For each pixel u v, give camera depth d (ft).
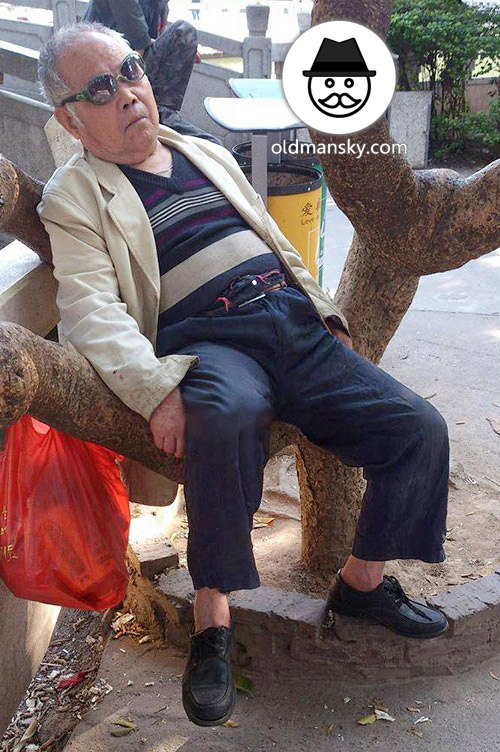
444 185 8.37
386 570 9.95
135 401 7.04
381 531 7.79
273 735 8.32
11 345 6.08
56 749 8.41
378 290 9.32
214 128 29.25
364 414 7.64
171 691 8.87
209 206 8.09
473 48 31.22
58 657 9.73
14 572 7.72
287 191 12.64
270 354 7.72
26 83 29.48
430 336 17.35
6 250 9.43
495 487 11.89
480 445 13.12
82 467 8.03
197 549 7.02
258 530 11.12
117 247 7.74
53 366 6.65
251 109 12.41
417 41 31.09
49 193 7.89
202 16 51.13
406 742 8.16
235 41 28.45
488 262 21.70
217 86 28.86
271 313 7.72
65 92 7.84
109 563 8.21
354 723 8.44
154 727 8.42
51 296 9.28
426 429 7.57
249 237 8.11
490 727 8.30
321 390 7.76
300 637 8.82
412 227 8.42
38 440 7.97
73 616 10.37
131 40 16.29
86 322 7.33
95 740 8.29
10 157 22.38
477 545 10.53
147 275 7.77
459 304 19.06
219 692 7.06
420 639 8.70
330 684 8.94
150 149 8.08
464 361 16.16
